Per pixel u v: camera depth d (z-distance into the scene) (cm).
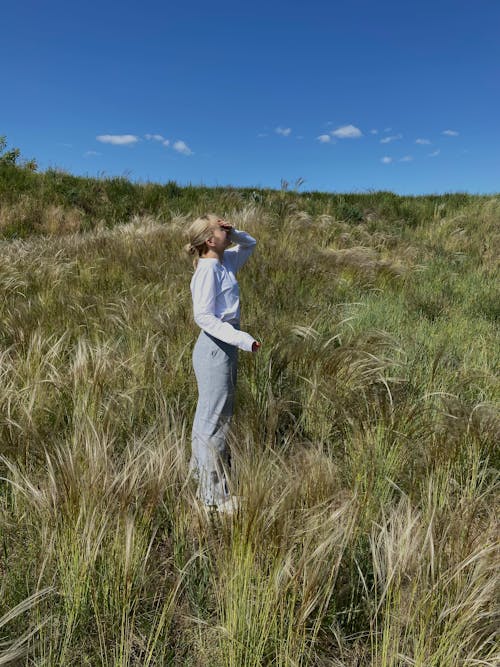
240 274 638
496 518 246
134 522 223
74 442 261
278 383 379
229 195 1227
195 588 220
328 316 525
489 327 542
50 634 192
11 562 225
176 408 339
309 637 191
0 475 285
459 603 182
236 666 181
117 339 468
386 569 209
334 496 235
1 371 370
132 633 191
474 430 298
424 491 265
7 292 613
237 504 217
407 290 691
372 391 352
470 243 991
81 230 1147
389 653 185
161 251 771
